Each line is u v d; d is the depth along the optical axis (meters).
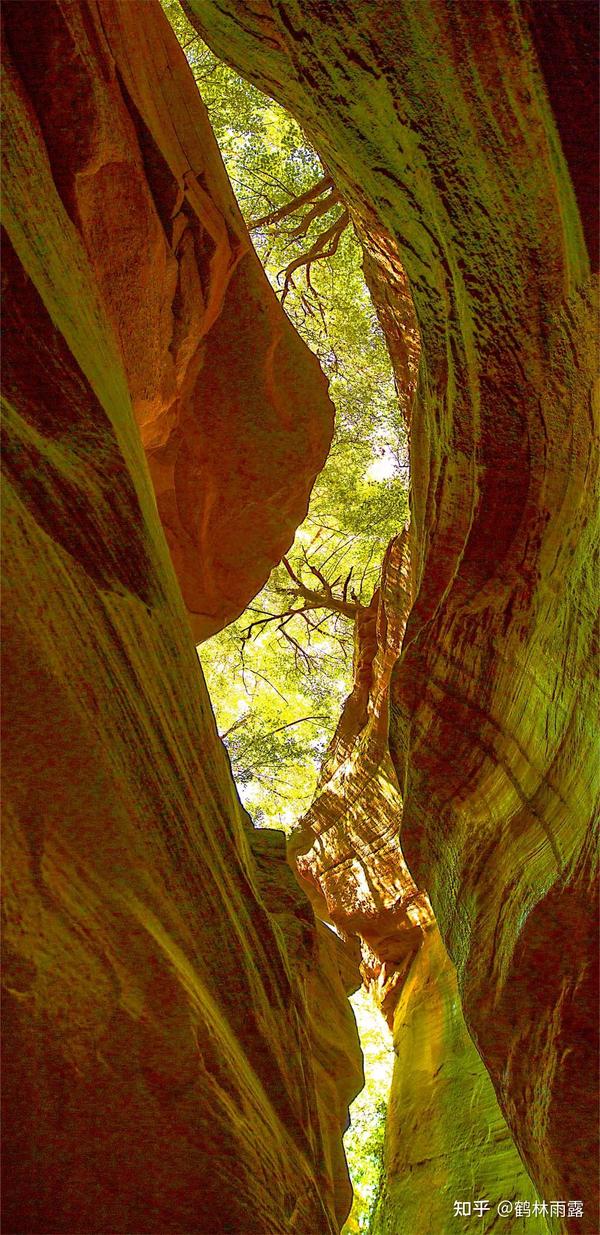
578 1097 3.87
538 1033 4.21
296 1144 4.35
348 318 16.56
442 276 5.53
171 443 9.46
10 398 4.27
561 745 4.56
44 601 3.40
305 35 5.16
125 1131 2.98
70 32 5.50
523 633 5.18
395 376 10.28
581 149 4.02
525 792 5.08
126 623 4.22
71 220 5.79
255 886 5.57
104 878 3.32
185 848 4.18
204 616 10.35
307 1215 3.84
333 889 13.07
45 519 3.91
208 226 8.08
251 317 9.63
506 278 4.90
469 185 4.77
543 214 4.43
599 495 4.34
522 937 4.25
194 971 3.82
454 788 6.00
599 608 4.10
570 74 3.91
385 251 8.14
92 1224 2.77
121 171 6.46
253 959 4.80
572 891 4.07
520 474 5.43
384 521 17.41
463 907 5.53
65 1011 2.96
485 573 5.63
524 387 5.18
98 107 5.79
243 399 9.77
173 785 4.25
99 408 4.67
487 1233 7.50
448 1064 9.86
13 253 4.39
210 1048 3.53
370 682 13.24
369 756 12.59
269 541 10.48
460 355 5.64
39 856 3.03
